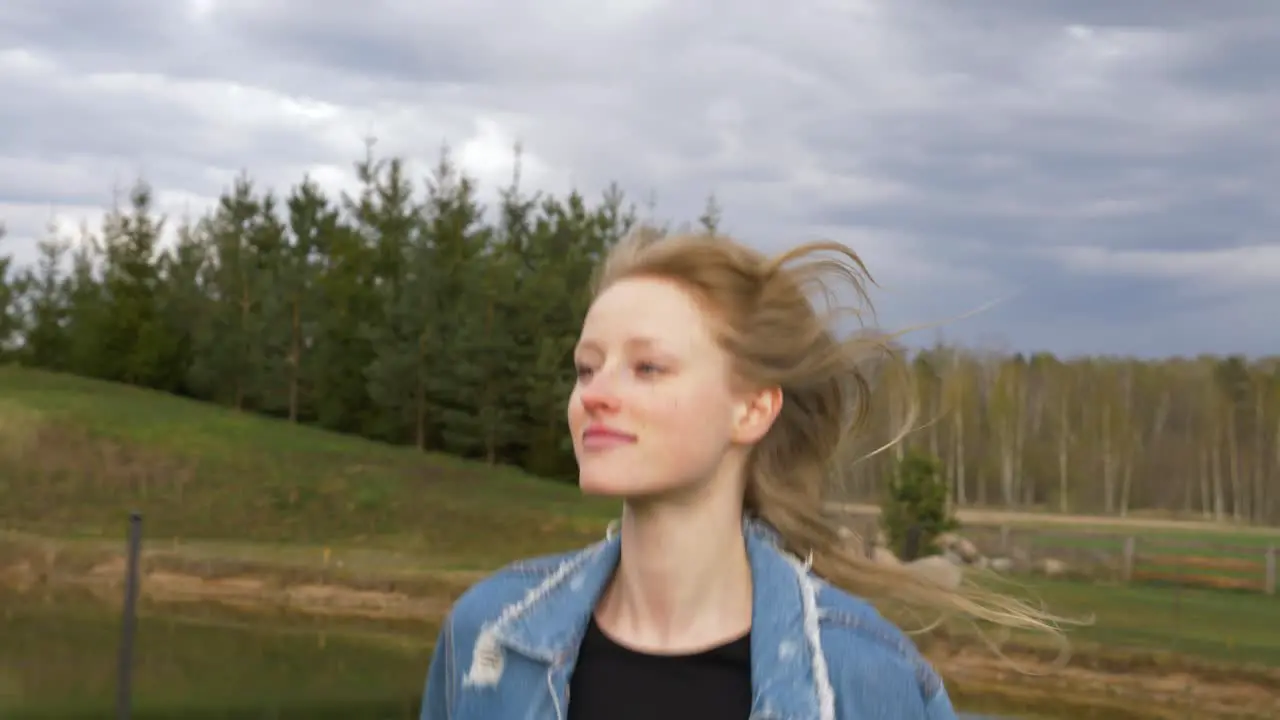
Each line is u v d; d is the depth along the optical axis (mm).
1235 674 14117
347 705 12742
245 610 20938
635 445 1401
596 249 52000
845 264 1551
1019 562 22500
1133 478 79938
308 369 48000
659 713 1390
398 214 53094
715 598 1452
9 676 13828
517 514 32500
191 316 51531
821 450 1575
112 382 46531
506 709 1450
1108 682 14039
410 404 44781
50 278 54438
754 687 1346
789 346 1477
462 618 1545
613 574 1514
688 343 1428
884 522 22047
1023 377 77500
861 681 1341
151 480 32094
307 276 49219
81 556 24141
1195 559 22234
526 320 44250
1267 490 78625
